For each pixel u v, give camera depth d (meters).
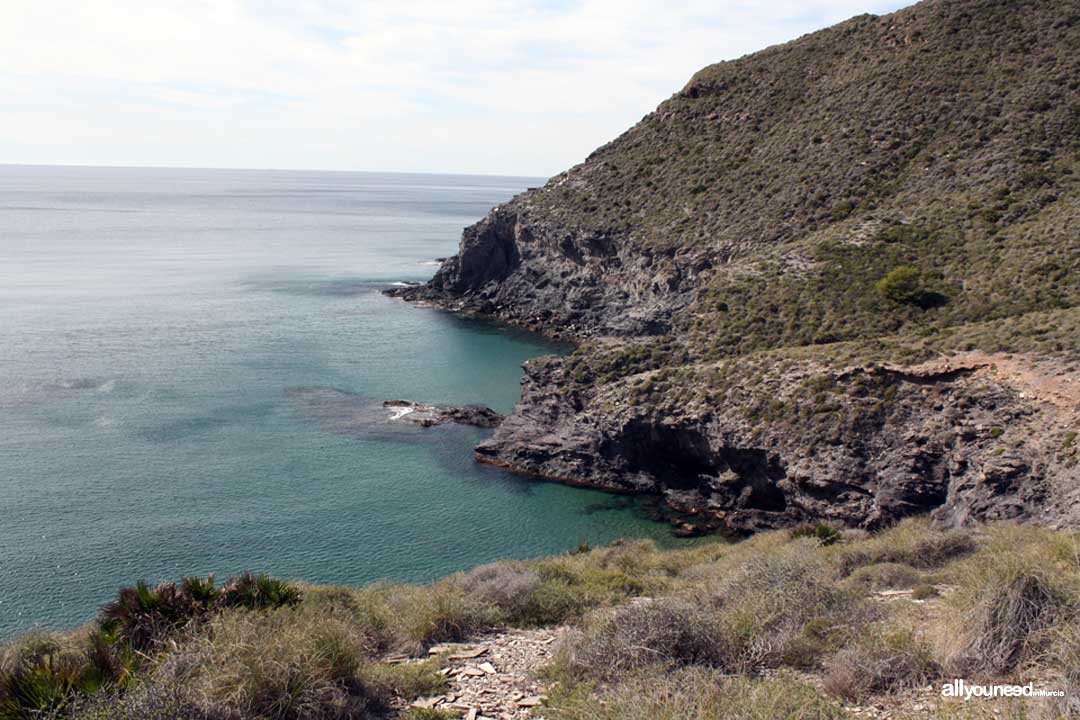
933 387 40.00
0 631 30.03
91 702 8.71
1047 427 33.84
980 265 54.28
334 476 48.62
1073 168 61.09
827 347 47.75
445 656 12.76
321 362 75.19
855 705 9.19
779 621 12.24
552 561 23.84
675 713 8.20
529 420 55.62
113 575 35.03
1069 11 78.31
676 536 42.38
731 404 46.16
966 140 70.38
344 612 14.42
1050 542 17.02
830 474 39.78
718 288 62.94
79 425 54.28
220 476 47.28
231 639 9.87
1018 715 7.92
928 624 11.80
